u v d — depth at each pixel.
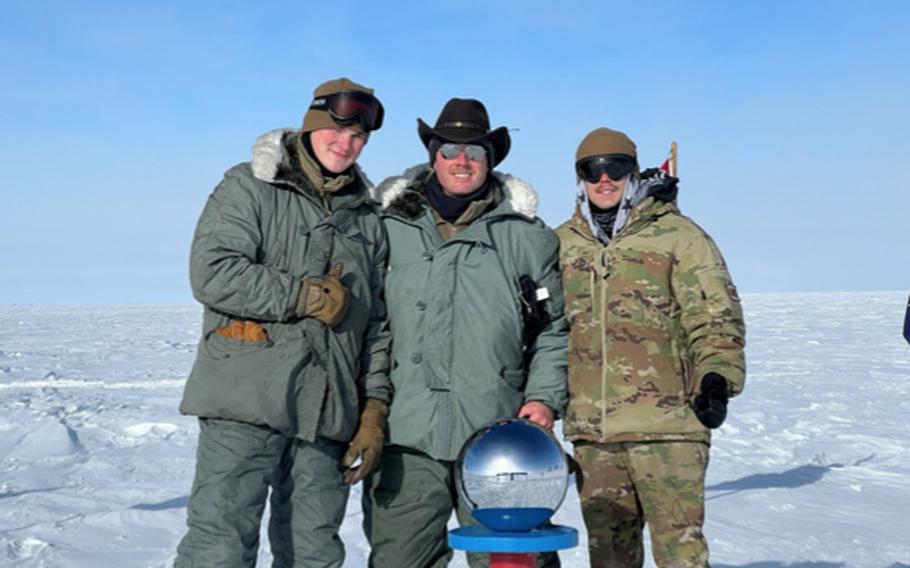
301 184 2.84
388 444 3.02
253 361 2.70
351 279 2.89
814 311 37.94
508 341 3.02
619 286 3.03
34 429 8.56
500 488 1.99
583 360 3.07
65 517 5.37
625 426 2.96
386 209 3.09
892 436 9.09
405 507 3.04
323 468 2.85
